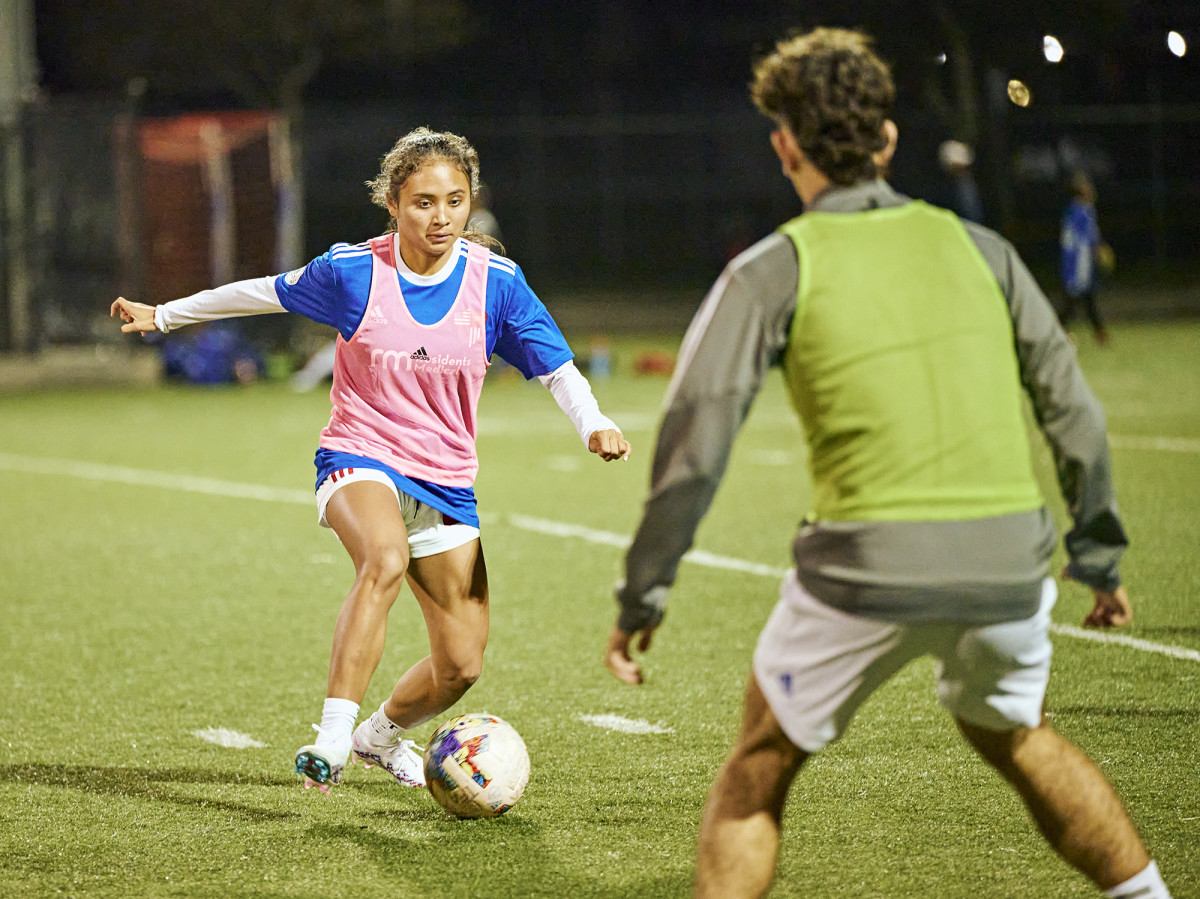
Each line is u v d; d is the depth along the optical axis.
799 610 8.25
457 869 11.04
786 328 8.20
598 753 13.91
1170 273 89.62
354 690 11.05
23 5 62.94
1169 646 17.05
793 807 12.17
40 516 29.48
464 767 11.98
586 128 97.31
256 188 64.94
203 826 12.10
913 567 7.98
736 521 26.69
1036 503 8.35
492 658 17.67
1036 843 11.22
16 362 61.03
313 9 95.69
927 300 8.17
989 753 8.88
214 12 94.75
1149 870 8.73
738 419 8.14
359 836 11.81
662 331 80.94
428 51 108.06
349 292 11.76
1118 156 96.06
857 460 8.10
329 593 21.78
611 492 30.80
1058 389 8.42
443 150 11.50
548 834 11.75
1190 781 12.51
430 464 11.94
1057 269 89.06
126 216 62.94
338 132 100.06
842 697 8.27
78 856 11.43
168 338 65.38
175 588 22.38
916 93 89.06
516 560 23.75
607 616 19.78
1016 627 8.22
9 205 61.97
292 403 53.16
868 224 8.32
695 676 16.72
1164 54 83.00
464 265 11.94
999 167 87.81
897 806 12.12
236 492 32.22
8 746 14.48
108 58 95.69
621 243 103.88
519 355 12.34
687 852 11.29
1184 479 28.70
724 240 101.31
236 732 14.92
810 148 8.42
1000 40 83.88
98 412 51.47
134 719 15.43
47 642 19.00
